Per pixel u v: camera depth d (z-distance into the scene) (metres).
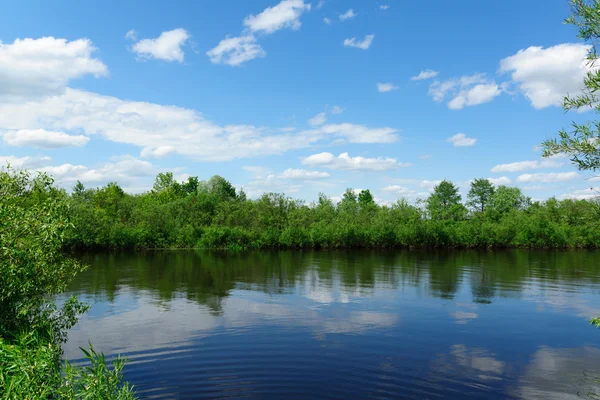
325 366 9.86
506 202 89.56
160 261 35.34
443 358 10.62
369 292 20.41
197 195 69.50
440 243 55.56
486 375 9.49
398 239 54.06
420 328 13.53
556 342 12.15
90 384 6.46
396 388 8.65
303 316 15.05
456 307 16.92
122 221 56.44
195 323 13.88
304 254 44.41
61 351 9.17
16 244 7.78
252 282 23.47
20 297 8.47
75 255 41.19
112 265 32.00
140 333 12.60
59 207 8.56
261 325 13.66
